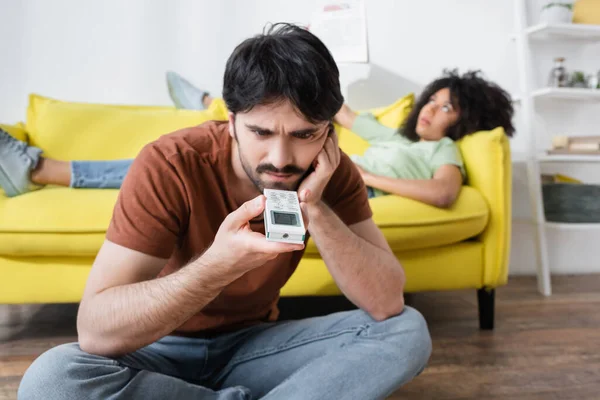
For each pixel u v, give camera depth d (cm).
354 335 76
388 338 73
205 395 67
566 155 195
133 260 66
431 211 135
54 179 138
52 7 188
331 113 60
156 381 63
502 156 142
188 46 199
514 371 113
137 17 194
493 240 142
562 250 220
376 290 77
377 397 67
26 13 186
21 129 165
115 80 195
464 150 158
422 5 212
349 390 65
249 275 77
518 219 218
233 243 55
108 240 67
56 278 126
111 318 61
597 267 221
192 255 75
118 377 60
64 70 191
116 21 193
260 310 88
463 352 125
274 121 59
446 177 140
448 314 159
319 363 68
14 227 118
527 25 219
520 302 174
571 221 189
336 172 81
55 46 189
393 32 211
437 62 215
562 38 220
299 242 53
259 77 57
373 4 209
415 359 72
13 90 187
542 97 219
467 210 137
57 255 125
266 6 202
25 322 145
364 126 181
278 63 57
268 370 78
